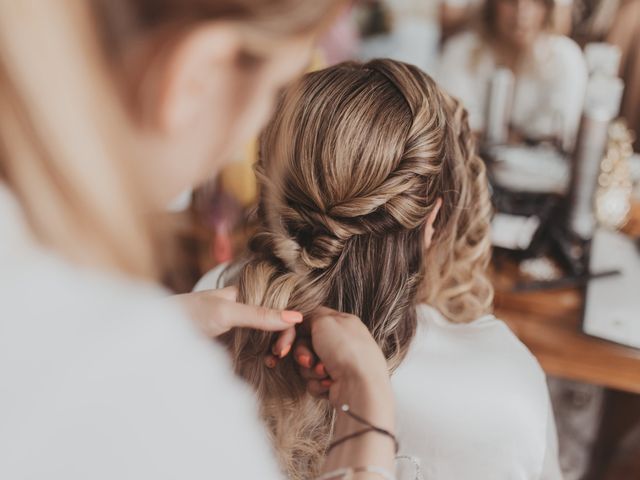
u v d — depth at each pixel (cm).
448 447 67
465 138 77
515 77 170
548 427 70
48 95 24
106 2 25
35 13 24
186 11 26
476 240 84
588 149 108
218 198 119
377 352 51
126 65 26
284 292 62
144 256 29
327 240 63
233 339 65
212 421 31
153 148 29
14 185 26
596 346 95
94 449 28
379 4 230
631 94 175
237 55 28
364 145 59
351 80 60
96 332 28
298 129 60
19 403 27
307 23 28
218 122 30
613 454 132
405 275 65
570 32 186
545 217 117
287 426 64
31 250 28
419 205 63
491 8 171
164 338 30
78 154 25
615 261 111
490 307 87
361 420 45
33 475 27
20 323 27
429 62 220
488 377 66
